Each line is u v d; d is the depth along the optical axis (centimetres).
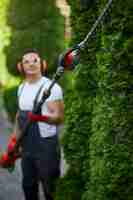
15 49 1591
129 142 591
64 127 758
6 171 1094
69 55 662
